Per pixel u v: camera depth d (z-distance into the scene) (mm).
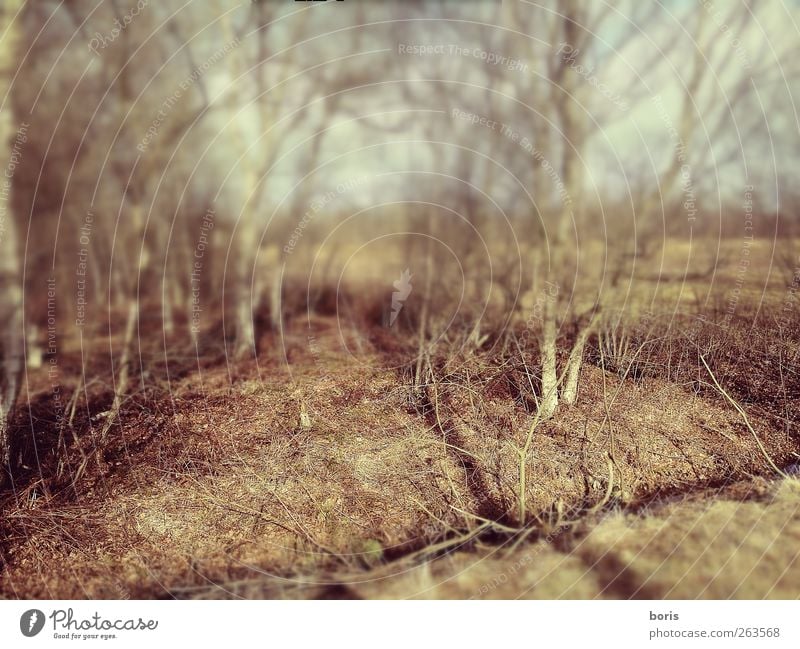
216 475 5746
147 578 4891
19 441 5871
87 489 5523
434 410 6461
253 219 8094
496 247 8820
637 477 5543
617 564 4727
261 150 7895
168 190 9016
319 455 5934
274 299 9117
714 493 5270
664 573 4602
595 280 7715
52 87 7973
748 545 4703
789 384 6344
